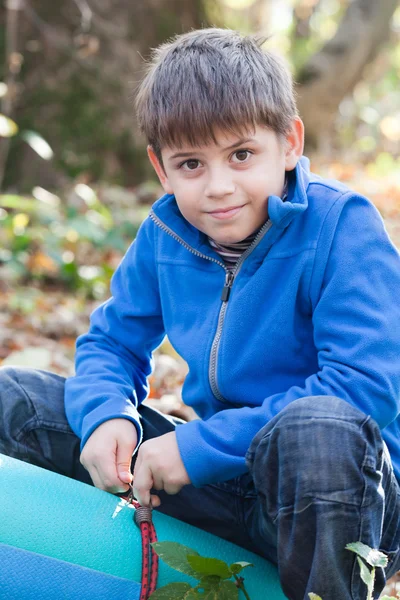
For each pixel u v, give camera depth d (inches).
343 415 61.2
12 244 225.8
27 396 81.5
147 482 70.0
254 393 76.7
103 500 70.5
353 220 75.0
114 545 67.4
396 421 76.6
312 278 74.4
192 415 121.0
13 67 236.1
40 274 221.3
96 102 295.9
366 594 63.9
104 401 78.6
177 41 79.0
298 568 62.6
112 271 218.4
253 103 71.6
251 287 76.2
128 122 299.0
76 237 233.0
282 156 75.8
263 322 76.0
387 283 72.8
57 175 288.2
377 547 63.6
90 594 65.1
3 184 284.4
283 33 580.1
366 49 406.6
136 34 309.9
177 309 82.5
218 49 75.2
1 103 283.0
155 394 138.5
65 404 81.8
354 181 357.4
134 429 76.8
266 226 74.8
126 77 302.5
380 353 68.9
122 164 302.0
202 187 73.3
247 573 70.6
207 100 71.2
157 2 314.8
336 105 410.9
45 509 66.8
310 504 60.4
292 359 76.4
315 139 418.9
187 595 64.4
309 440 60.6
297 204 73.5
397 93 564.7
